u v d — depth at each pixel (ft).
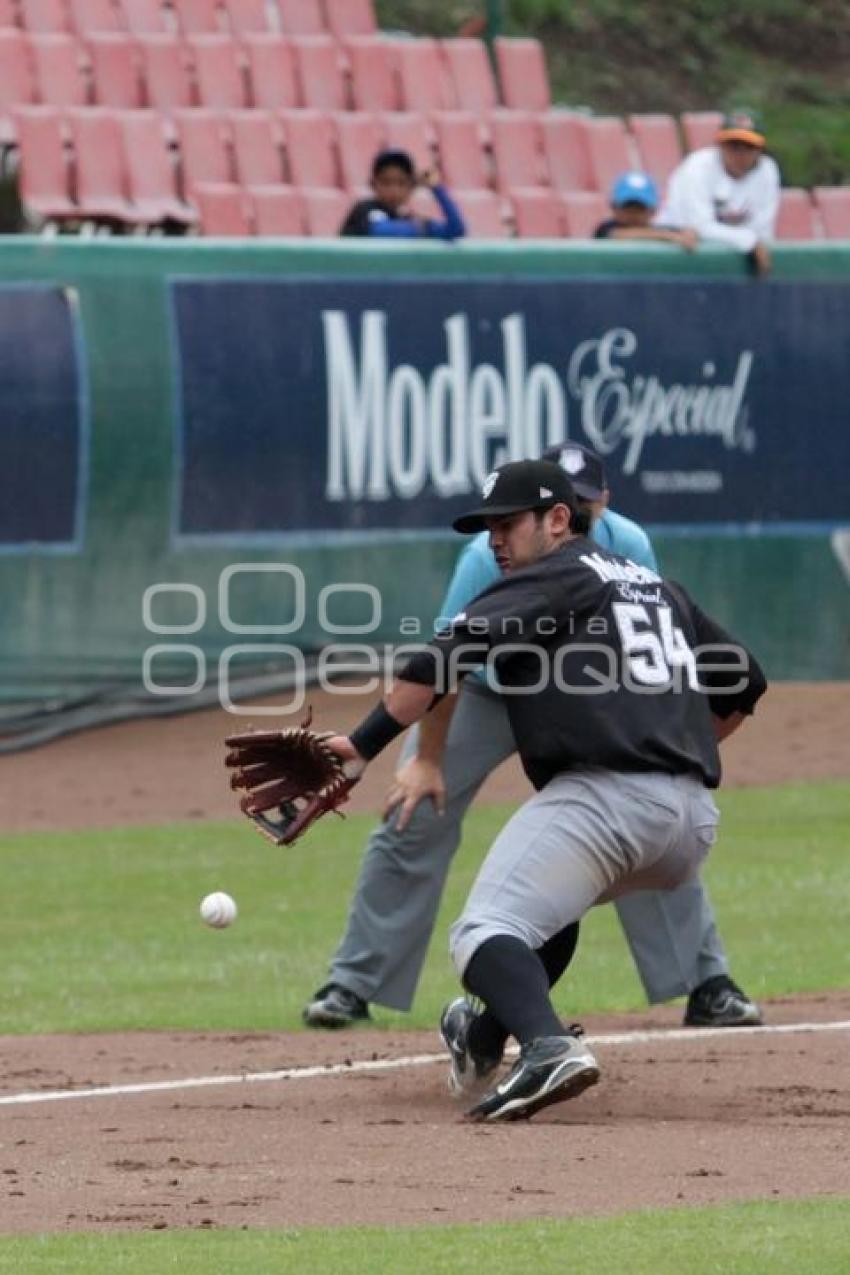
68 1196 68.64
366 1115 82.48
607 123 257.75
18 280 185.06
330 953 127.24
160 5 246.88
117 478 188.34
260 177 230.48
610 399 205.05
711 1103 84.23
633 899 102.83
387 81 251.19
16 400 184.55
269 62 243.60
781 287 211.82
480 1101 82.23
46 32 239.30
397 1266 58.08
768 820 171.63
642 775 78.43
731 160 218.18
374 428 196.95
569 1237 61.31
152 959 125.29
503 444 201.77
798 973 119.24
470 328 200.44
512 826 79.46
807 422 212.43
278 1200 67.62
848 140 328.29
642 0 348.18
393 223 203.62
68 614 187.32
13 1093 88.33
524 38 329.52
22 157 220.43
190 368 190.60
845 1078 89.35
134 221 220.43
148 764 183.52
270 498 193.57
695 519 207.92
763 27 354.33
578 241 207.51
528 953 78.38
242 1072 92.94
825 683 213.05
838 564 213.66
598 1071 78.07
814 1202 65.92
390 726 77.97
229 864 156.15
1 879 150.00
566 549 80.18
